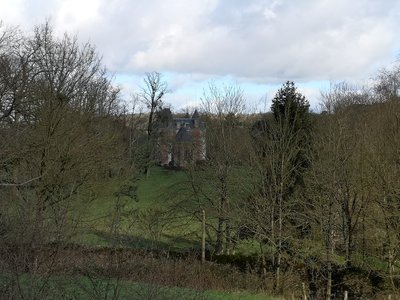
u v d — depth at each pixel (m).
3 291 7.50
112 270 8.31
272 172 24.31
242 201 26.75
